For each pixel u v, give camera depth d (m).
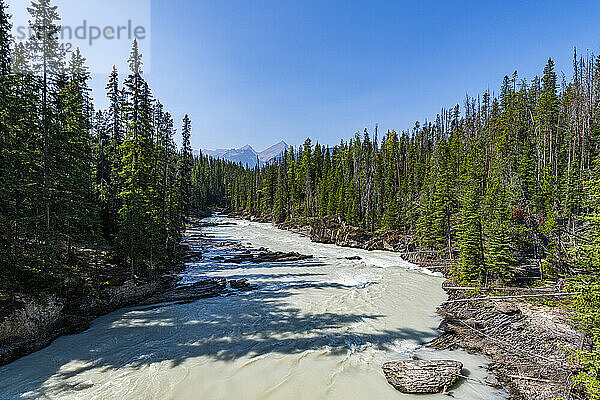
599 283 11.83
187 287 26.75
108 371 13.50
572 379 11.11
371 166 72.69
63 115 21.19
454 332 17.86
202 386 12.44
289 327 18.52
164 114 37.59
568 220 27.78
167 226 35.09
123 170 26.48
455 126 67.50
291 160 97.62
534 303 20.09
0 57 17.56
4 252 16.64
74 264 23.28
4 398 11.55
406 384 12.27
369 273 33.06
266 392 12.11
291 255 42.44
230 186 142.12
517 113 47.50
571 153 44.19
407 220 55.16
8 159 18.08
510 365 14.09
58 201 21.05
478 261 26.94
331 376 13.29
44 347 15.78
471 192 30.25
